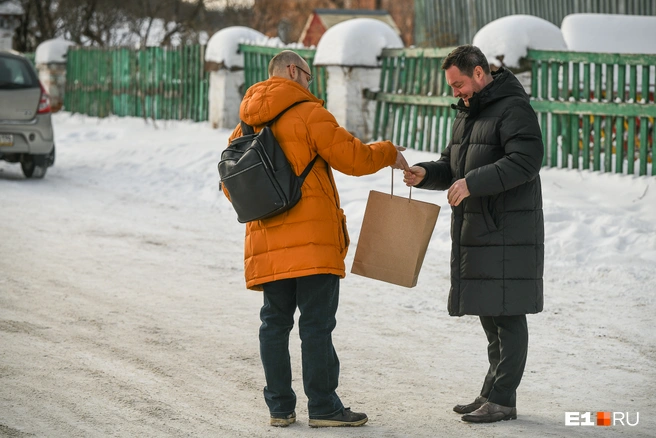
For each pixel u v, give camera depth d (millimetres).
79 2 38312
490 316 5930
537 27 15008
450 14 28141
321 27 47656
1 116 16594
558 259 10484
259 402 6191
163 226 13141
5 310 8523
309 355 5621
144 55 26797
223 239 12305
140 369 6867
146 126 25844
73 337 7711
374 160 5660
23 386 6375
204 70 24219
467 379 6793
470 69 5699
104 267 10477
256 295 9391
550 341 7766
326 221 5586
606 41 18984
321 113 5559
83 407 5965
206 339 7754
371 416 5914
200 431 5570
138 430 5555
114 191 16375
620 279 9672
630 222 11469
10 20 40188
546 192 13359
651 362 7195
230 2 44969
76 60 30594
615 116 13883
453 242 5844
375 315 8648
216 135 21734
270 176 5430
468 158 5785
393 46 18125
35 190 16141
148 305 8867
